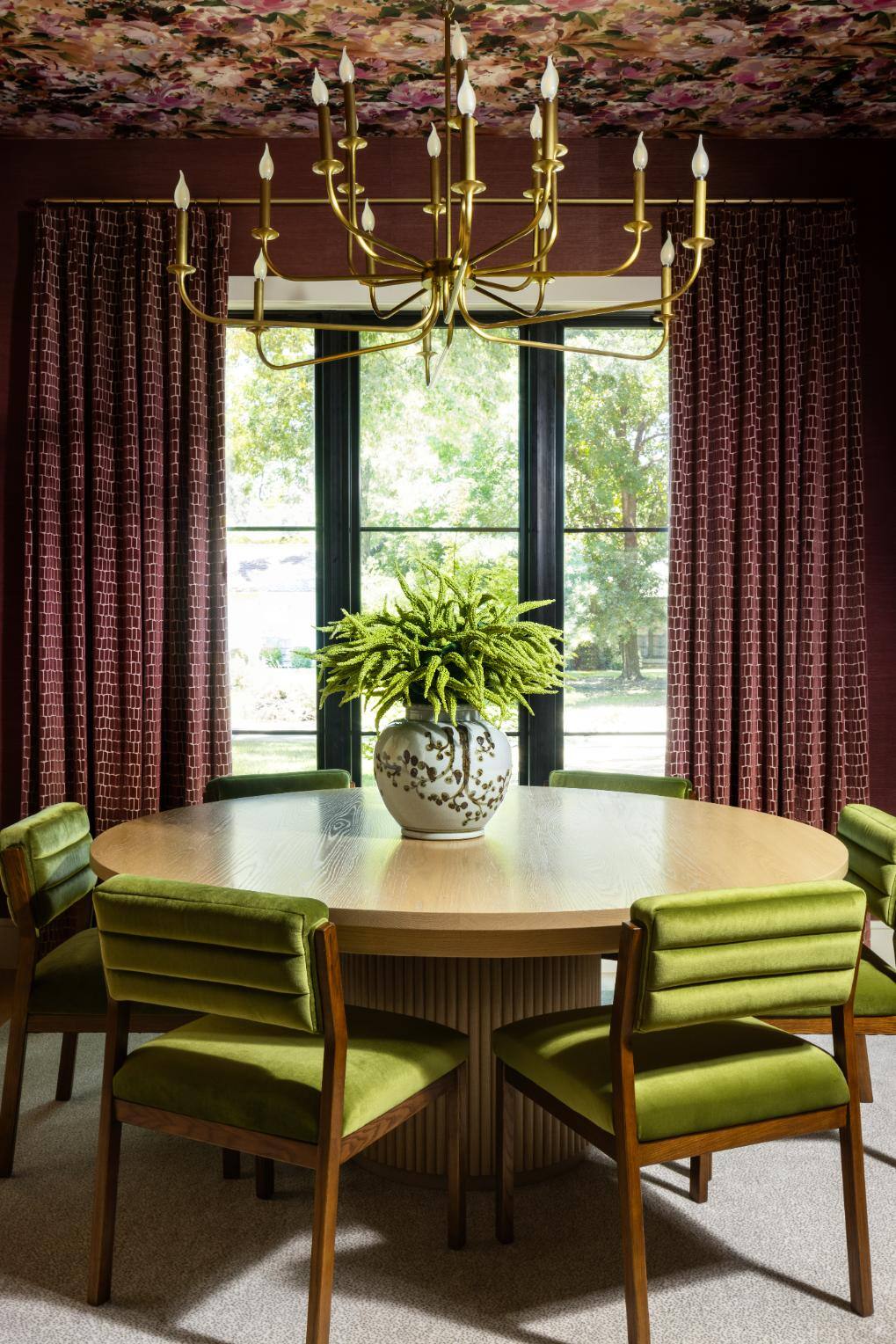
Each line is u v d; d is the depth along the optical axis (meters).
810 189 4.00
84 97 3.65
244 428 4.14
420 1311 1.79
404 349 4.10
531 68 3.46
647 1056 1.75
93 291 3.82
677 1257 1.98
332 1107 1.58
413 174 3.98
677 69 3.47
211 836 2.34
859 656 3.87
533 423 4.07
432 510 4.12
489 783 2.26
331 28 3.22
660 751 4.19
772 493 3.86
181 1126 1.73
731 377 3.87
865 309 4.00
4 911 3.95
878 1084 2.82
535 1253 1.98
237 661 4.17
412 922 1.71
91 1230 2.04
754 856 2.11
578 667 4.18
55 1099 2.73
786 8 3.12
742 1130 1.70
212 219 3.89
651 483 4.14
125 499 3.83
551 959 2.29
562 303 4.01
